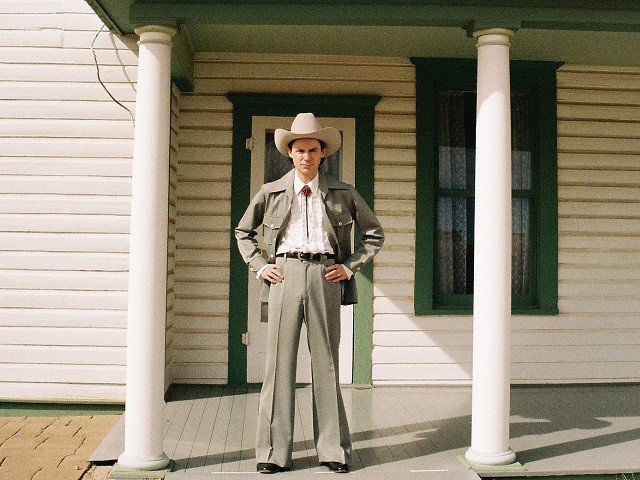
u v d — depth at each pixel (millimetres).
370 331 5383
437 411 4676
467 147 5562
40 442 4105
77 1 4840
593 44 4945
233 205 5328
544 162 5512
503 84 3623
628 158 5605
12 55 4816
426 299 5387
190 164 5320
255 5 3580
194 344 5312
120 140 4816
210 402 4824
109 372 4773
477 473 3473
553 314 5500
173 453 3754
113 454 3695
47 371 4758
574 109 5562
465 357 5414
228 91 5359
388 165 5422
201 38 4910
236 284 5316
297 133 3424
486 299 3602
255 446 3793
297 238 3494
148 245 3543
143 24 3545
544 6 3613
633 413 4660
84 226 4789
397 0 3607
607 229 5574
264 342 5348
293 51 5254
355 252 3584
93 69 4828
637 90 5629
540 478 3502
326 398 3500
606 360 5547
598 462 3609
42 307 4770
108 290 4785
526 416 4582
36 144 4797
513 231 5621
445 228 5547
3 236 4773
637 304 5590
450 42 4969
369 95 5391
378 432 4180
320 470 3484
